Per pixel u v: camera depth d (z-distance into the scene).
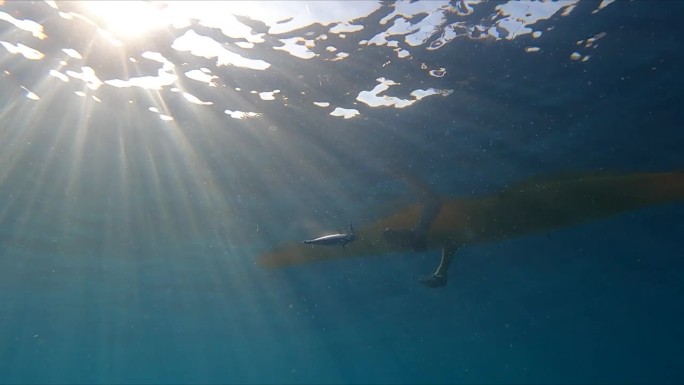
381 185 15.34
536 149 12.91
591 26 8.75
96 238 21.45
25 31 9.27
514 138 12.51
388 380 94.62
